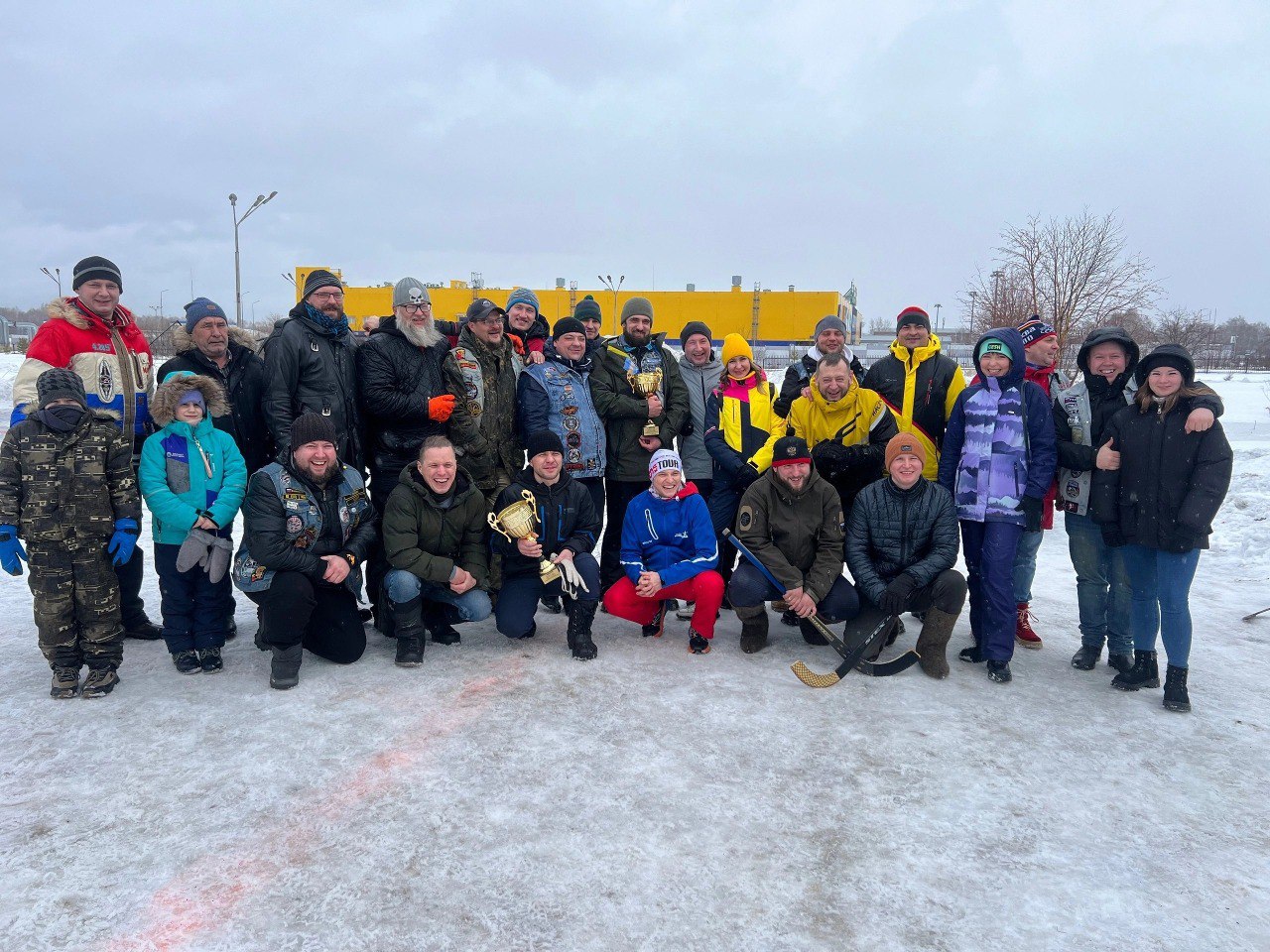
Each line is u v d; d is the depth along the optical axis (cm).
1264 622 512
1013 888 239
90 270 407
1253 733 348
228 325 454
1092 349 418
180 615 400
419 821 268
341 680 394
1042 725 354
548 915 223
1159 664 435
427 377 463
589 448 515
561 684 392
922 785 298
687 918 223
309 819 269
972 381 427
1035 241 1401
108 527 366
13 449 356
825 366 471
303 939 212
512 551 442
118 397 421
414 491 422
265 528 377
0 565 353
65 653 366
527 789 289
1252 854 259
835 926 221
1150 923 225
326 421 395
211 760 309
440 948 210
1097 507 387
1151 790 298
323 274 440
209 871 241
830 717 358
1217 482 355
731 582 438
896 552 426
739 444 505
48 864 243
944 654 410
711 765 311
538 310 574
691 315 6347
